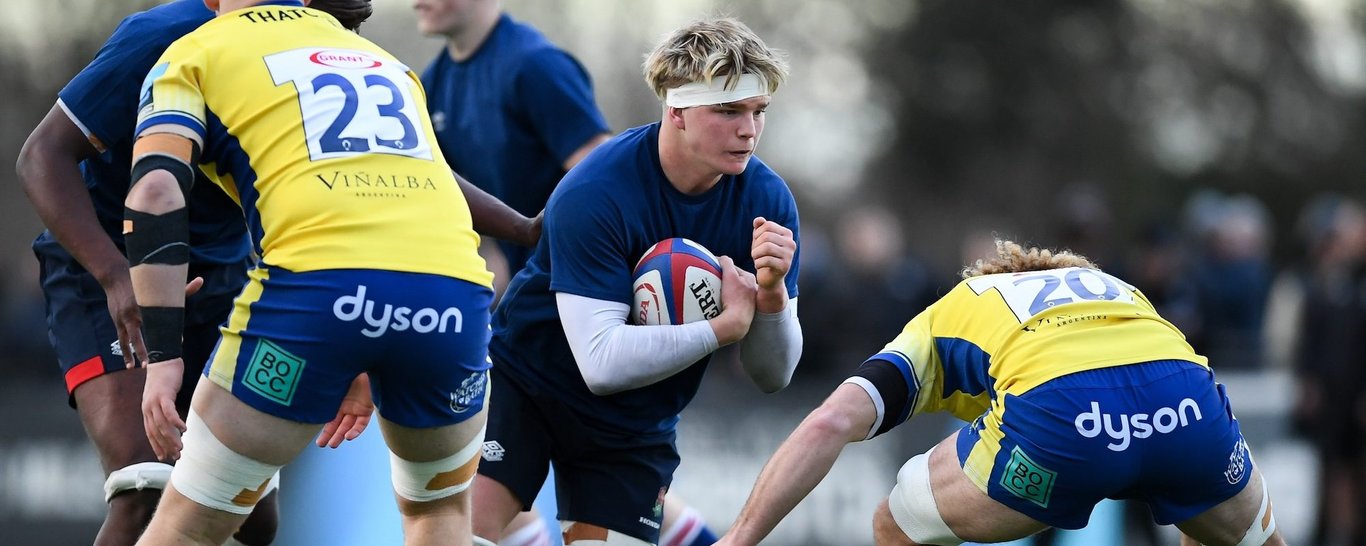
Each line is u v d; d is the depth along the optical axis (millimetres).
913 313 37125
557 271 15406
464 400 13062
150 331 12391
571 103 20297
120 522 15141
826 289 35844
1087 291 15883
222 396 12281
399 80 13359
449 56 21406
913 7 106875
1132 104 107250
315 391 12227
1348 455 33969
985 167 105375
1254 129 107500
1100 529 29922
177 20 14828
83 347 15555
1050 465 14891
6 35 79375
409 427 12977
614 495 16734
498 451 16500
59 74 79438
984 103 106438
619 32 79500
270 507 16844
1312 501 34281
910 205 103562
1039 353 15234
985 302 15969
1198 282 37812
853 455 31719
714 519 32156
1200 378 15367
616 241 15289
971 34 106625
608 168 15406
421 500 13703
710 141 14836
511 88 20359
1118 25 108250
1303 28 107625
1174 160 108312
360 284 12117
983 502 15281
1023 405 15055
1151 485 15336
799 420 33000
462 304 12695
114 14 79250
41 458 31047
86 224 14250
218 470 12398
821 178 97562
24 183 14328
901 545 16016
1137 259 33812
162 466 15070
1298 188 107375
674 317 15312
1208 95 107938
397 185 12609
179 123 12461
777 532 31500
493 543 16312
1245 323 37656
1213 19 108438
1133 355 15234
